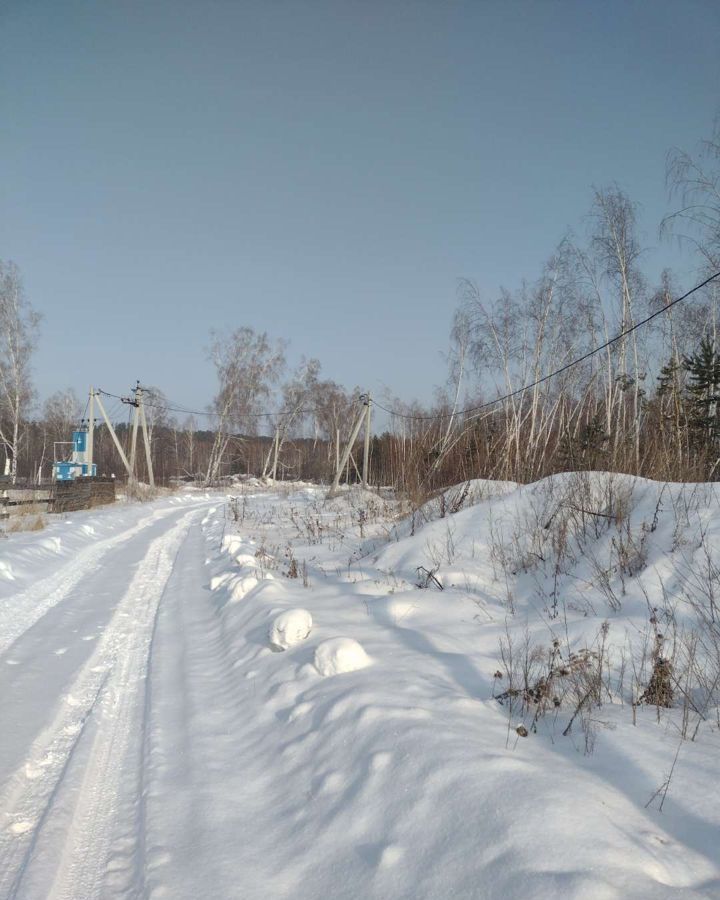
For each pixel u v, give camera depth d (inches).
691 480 344.8
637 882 79.2
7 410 1270.9
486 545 330.3
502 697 152.4
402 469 671.1
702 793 105.7
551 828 90.4
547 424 826.2
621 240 722.8
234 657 221.3
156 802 127.0
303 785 127.2
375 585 303.3
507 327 861.8
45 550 465.4
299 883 98.5
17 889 100.7
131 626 276.8
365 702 147.0
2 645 243.6
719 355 552.7
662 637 169.6
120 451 1315.2
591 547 277.0
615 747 124.4
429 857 93.7
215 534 634.8
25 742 154.9
